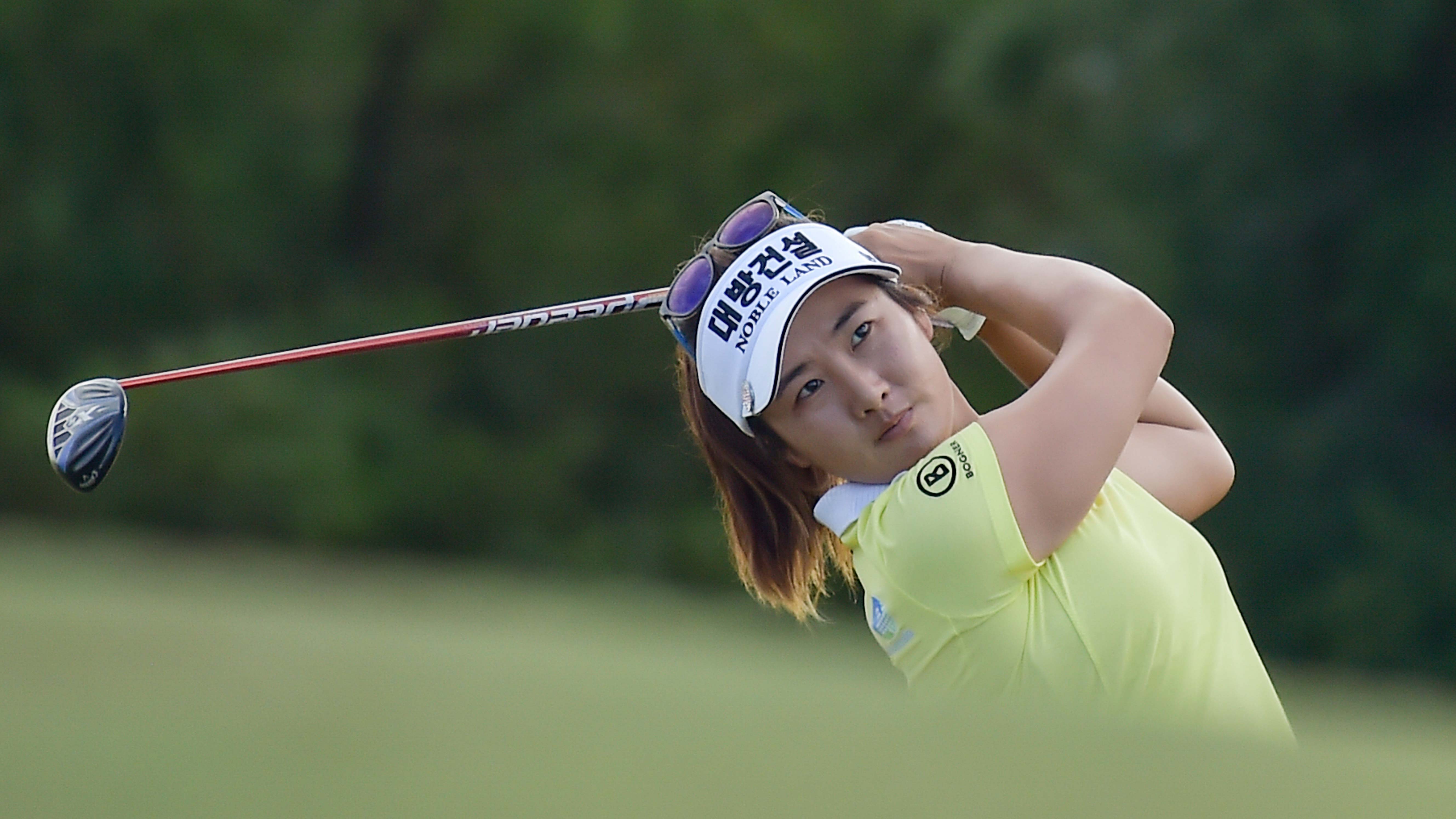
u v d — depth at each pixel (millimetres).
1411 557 41219
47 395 47375
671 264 55625
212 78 52875
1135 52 44125
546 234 55625
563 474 52312
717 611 16953
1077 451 9688
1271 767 5395
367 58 55219
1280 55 42062
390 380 52375
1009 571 9578
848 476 10312
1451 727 8039
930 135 53125
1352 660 41125
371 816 4496
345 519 46500
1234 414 44219
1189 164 44688
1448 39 41562
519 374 54375
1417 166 42625
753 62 55500
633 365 54406
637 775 4879
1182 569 10055
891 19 54125
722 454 11250
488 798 4664
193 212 53250
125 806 4477
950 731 5449
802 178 55156
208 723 5094
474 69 55906
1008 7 46281
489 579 43438
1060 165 48938
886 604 9930
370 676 5832
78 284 51375
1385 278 42375
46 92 51625
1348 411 43031
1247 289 44594
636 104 55906
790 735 5297
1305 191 43781
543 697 5629
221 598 8703
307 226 55500
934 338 11188
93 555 12555
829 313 10141
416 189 56500
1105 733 5535
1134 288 10438
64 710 5145
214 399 47188
